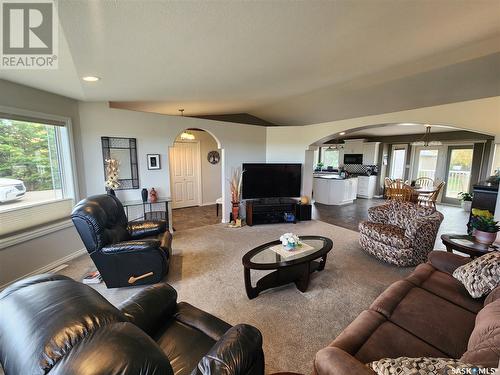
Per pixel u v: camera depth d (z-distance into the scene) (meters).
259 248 2.71
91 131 3.64
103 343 0.65
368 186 8.26
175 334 1.37
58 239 3.15
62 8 1.21
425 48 2.22
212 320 1.45
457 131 6.77
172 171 6.48
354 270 3.00
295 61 2.38
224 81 2.90
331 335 1.93
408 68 2.79
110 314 0.77
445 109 3.42
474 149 6.67
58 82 2.56
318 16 1.56
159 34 1.58
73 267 3.07
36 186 2.99
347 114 4.68
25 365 0.62
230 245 3.83
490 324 1.08
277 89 3.58
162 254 2.58
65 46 1.66
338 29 1.76
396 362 0.95
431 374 0.86
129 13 1.30
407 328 1.42
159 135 4.25
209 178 7.11
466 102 3.26
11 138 2.69
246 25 1.59
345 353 1.12
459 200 7.07
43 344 0.63
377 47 2.15
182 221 5.32
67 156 3.35
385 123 4.02
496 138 3.10
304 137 5.29
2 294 0.86
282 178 5.21
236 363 0.99
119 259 2.48
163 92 3.21
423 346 1.28
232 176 5.17
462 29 1.86
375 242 3.28
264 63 2.37
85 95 3.18
